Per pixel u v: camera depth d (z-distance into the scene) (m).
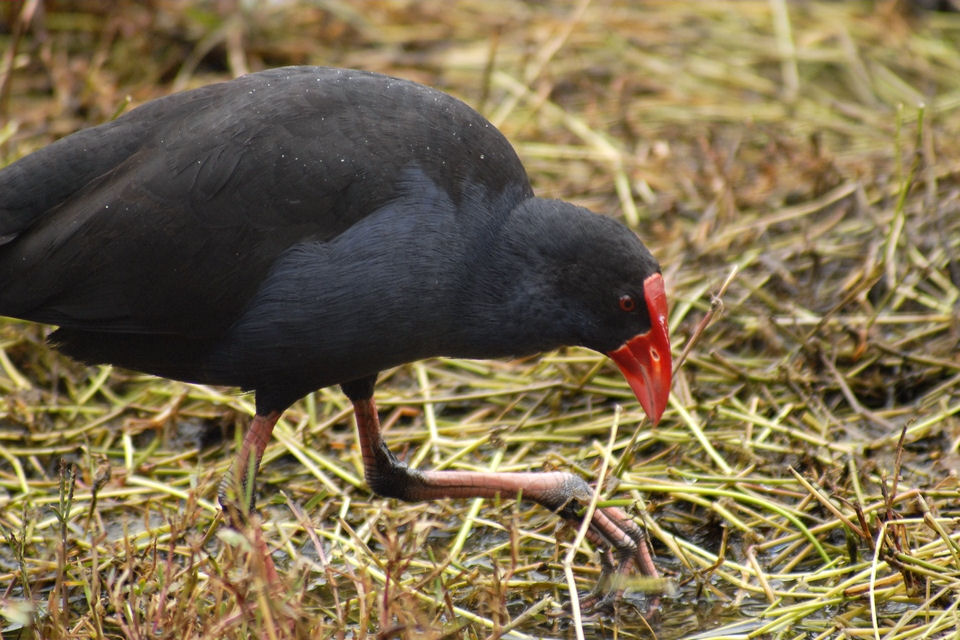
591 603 8.33
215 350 8.04
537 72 14.29
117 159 7.97
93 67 13.89
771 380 10.41
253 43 14.93
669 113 14.27
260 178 7.70
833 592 8.12
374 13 15.67
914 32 15.74
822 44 15.50
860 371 10.62
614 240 7.85
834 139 13.80
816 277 11.73
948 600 8.02
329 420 10.15
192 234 7.73
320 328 7.70
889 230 11.80
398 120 7.85
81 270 7.82
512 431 10.13
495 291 7.85
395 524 7.41
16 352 11.02
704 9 15.99
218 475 9.62
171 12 14.97
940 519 8.64
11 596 8.46
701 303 11.43
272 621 6.64
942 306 11.21
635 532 8.38
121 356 8.30
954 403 10.16
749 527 8.86
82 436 10.20
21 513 9.23
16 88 14.20
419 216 7.66
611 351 8.07
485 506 9.33
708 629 8.06
